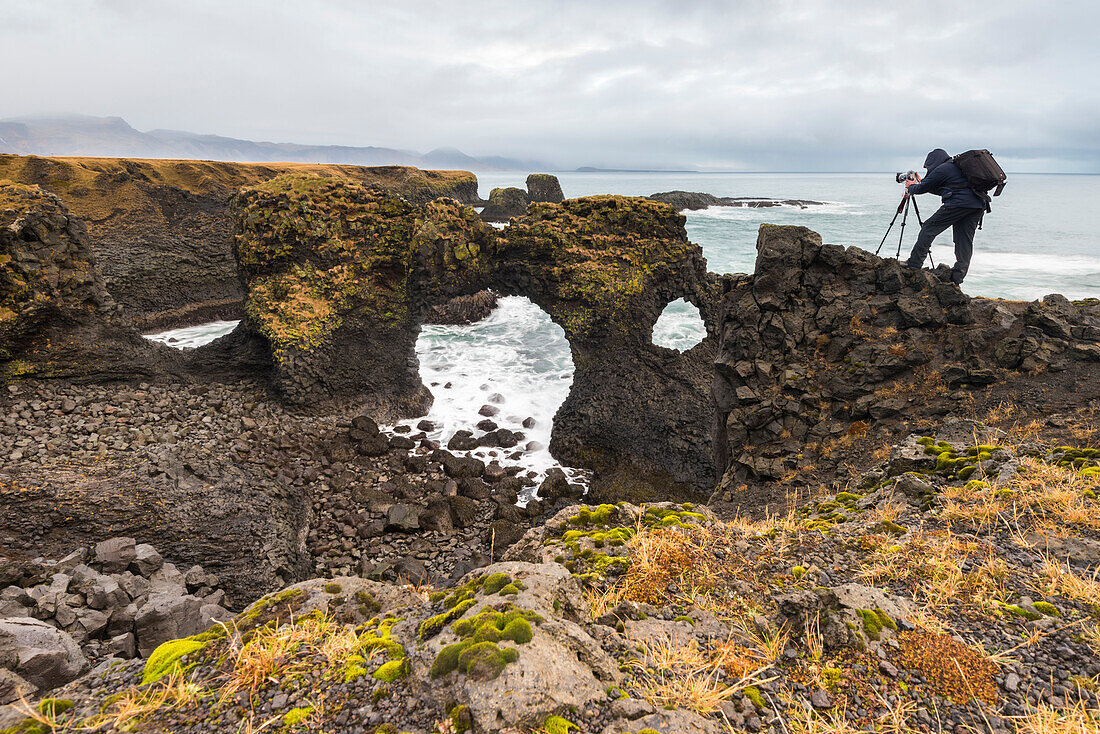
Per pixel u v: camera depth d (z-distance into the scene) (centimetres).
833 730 293
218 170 5072
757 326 1323
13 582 1117
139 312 3847
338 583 450
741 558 526
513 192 9450
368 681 309
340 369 2519
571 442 2380
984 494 597
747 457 1208
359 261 2619
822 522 675
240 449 1972
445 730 265
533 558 561
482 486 2078
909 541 529
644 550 517
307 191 2580
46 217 2017
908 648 355
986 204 1146
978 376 1066
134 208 4059
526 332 3822
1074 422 862
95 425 1842
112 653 954
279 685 311
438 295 2677
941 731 293
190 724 287
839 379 1202
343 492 1978
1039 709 303
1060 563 461
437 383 3023
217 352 2558
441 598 429
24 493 1330
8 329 1903
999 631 379
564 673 294
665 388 2466
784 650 365
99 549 1220
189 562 1367
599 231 2750
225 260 4350
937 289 1201
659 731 267
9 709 297
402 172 8956
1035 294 3500
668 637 377
